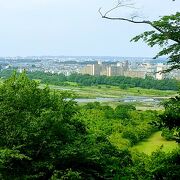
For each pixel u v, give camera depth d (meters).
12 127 21.59
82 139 24.00
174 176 16.83
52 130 22.31
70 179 21.02
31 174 21.58
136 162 24.08
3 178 20.95
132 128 73.81
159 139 72.19
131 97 185.25
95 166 23.06
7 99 22.48
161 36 16.23
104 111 91.31
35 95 23.61
